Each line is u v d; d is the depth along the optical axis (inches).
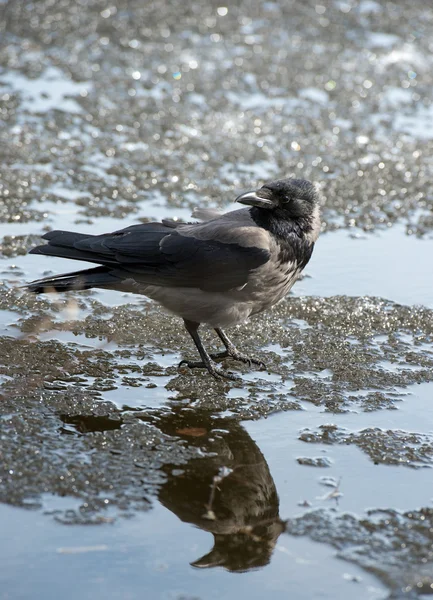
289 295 501.0
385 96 797.2
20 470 325.7
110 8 948.0
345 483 332.5
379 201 621.3
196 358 434.0
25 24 891.4
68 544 289.9
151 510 310.3
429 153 698.8
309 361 435.2
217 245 398.3
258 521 309.3
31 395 382.0
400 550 294.0
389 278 523.8
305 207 414.6
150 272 407.5
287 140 707.4
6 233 546.3
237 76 815.1
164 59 839.7
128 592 270.8
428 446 359.3
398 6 1006.4
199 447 353.7
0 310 464.4
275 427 371.9
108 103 748.6
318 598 271.9
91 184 619.2
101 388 395.9
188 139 698.2
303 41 901.2
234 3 985.5
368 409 389.7
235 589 274.8
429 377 421.7
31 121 705.0
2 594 266.4
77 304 480.1
